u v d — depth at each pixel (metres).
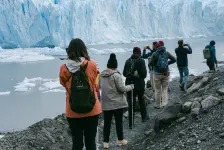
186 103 5.42
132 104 6.14
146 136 5.48
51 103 22.36
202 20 92.38
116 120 5.20
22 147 4.74
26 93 26.20
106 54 53.22
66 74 3.12
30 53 56.59
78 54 3.16
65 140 5.43
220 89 5.57
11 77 34.66
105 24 78.06
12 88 28.64
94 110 3.19
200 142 3.91
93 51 54.88
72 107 3.06
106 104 5.04
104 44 72.69
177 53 8.71
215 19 92.25
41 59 50.50
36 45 66.56
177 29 88.44
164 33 87.31
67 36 66.12
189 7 90.69
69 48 3.20
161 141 4.77
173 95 8.58
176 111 5.41
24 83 30.42
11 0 62.91
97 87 3.62
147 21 83.94
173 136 4.66
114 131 6.23
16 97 24.83
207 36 91.12
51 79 32.84
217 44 66.94
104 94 5.05
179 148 4.02
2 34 63.62
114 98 5.02
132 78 6.07
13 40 64.50
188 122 4.89
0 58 51.38
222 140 3.71
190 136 4.24
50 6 64.19
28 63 46.38
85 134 3.31
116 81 4.95
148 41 79.06
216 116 4.51
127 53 53.72
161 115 5.36
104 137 5.21
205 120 4.57
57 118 6.59
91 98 3.12
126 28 81.75
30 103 22.59
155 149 4.53
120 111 5.11
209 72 9.72
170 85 10.16
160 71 7.09
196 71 32.19
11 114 19.56
